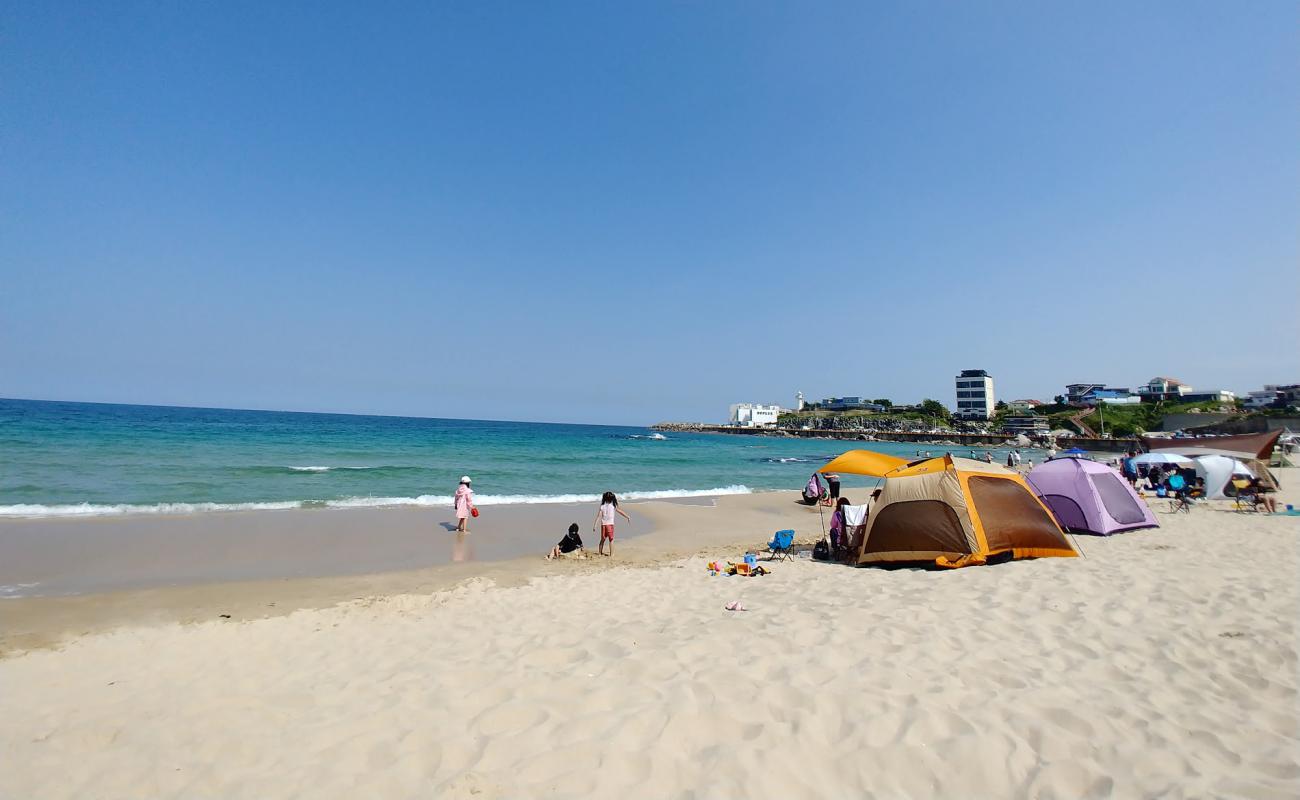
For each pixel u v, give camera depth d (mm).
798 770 3760
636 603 8617
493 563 12828
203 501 19719
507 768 3873
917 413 172875
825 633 6359
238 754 4195
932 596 7980
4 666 6215
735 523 19328
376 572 11781
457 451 47438
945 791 3562
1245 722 4242
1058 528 10602
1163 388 144250
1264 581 8055
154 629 7734
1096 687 4871
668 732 4219
